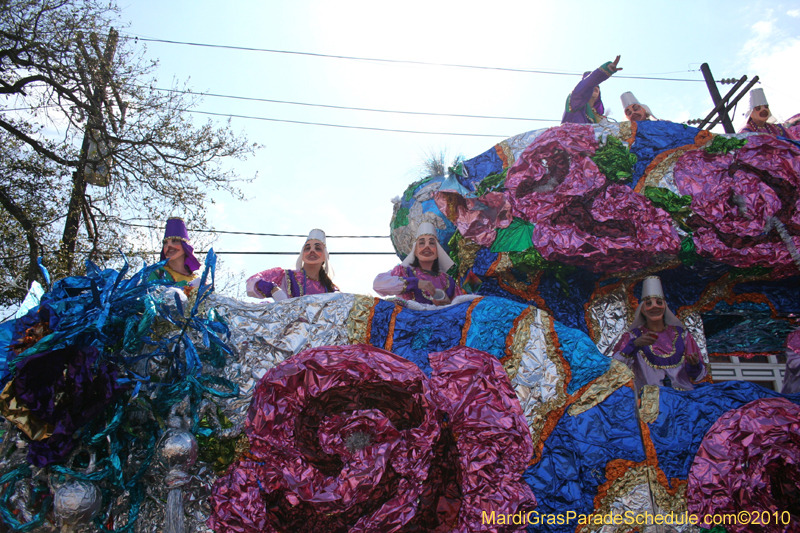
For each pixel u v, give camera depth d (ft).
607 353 19.21
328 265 18.63
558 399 13.71
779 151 19.53
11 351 12.98
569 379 13.92
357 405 13.37
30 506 12.45
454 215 20.63
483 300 14.97
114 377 12.35
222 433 13.24
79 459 12.61
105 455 12.68
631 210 19.08
